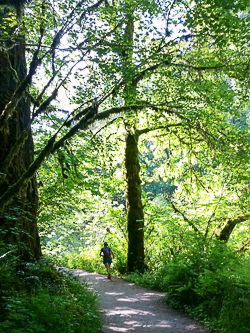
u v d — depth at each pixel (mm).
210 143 11695
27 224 7727
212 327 5859
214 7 5383
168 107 10430
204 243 8445
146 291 10000
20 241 7289
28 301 4848
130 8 6945
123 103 13000
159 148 17188
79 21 6926
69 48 6895
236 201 12695
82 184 12109
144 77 8203
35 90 11266
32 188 8203
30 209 8055
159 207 15258
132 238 13984
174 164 16250
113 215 15508
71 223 16688
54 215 13891
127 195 14602
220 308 6340
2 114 6742
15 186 6359
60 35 7172
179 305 7633
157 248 13852
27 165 8133
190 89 9094
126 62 7211
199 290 6902
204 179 14602
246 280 6570
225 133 13000
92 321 5840
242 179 12117
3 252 5840
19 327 4086
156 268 12469
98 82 7910
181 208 14633
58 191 12969
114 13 7211
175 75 8195
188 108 9906
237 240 13203
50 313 4691
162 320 6590
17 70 8086
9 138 7527
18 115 7953
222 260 7738
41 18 7066
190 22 5902
